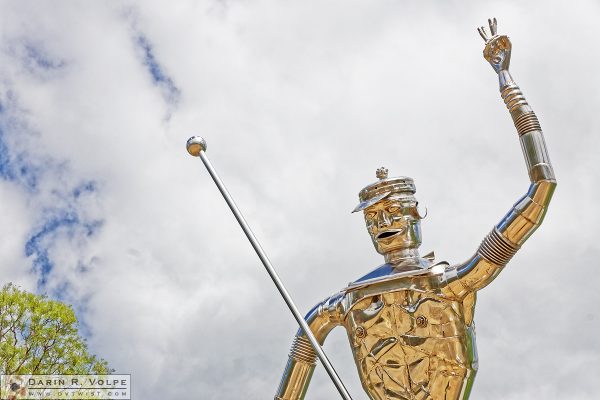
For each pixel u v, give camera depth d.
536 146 10.90
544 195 10.78
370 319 11.44
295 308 11.15
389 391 11.21
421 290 11.23
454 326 11.11
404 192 11.81
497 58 11.44
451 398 11.02
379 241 11.80
